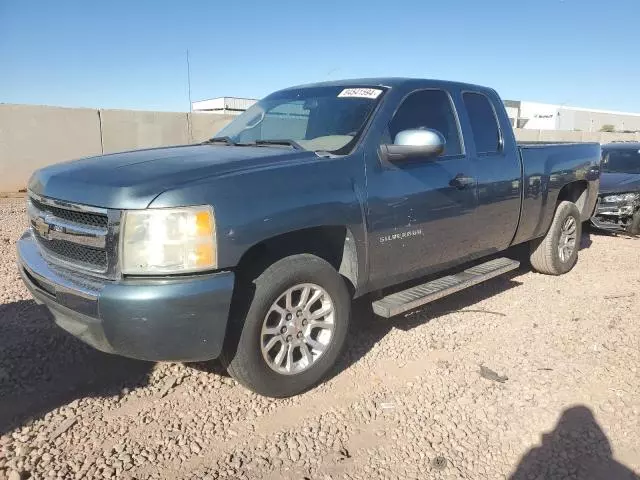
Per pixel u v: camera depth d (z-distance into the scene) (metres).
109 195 2.96
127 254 2.90
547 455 3.00
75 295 3.01
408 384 3.74
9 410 3.27
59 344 4.10
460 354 4.22
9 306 4.83
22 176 14.48
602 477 2.85
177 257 2.89
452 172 4.46
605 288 5.99
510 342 4.46
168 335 2.90
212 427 3.18
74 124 15.06
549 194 5.79
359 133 3.91
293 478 2.78
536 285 6.05
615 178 9.41
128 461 2.85
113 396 3.47
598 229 9.80
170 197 2.90
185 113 16.91
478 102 5.04
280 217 3.21
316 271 3.47
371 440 3.12
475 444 3.09
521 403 3.51
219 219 2.97
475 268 5.04
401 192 3.97
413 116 4.34
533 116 60.84
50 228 3.34
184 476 2.76
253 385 3.32
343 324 3.70
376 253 3.87
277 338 3.39
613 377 3.86
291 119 4.47
